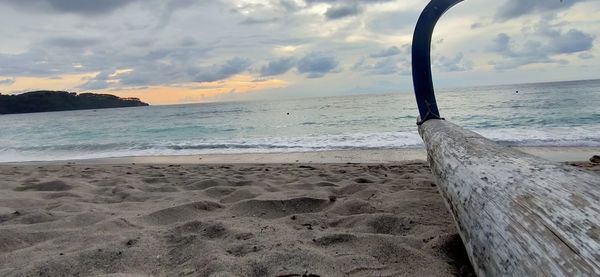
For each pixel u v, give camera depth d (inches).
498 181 57.9
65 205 121.6
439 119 187.0
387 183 156.1
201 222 95.4
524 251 40.4
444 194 84.4
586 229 36.3
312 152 363.9
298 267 67.9
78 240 86.4
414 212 104.9
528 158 63.9
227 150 427.5
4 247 84.1
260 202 119.3
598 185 44.5
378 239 80.0
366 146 386.6
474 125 574.2
